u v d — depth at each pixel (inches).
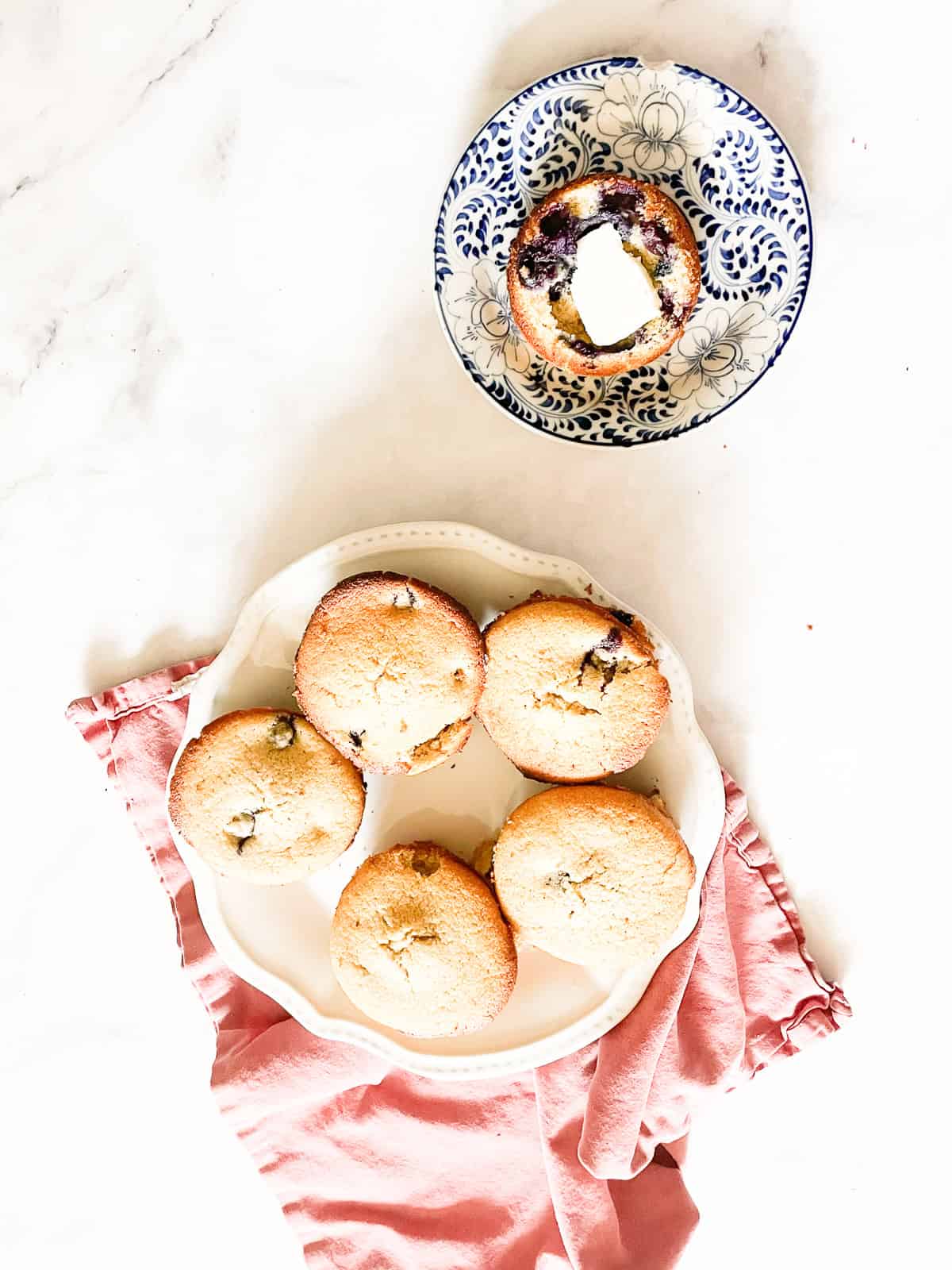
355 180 19.2
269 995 19.1
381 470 19.8
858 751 20.0
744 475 19.5
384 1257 21.0
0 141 19.5
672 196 18.5
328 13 18.8
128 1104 22.0
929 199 18.9
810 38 18.6
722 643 19.9
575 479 19.6
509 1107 20.5
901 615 19.7
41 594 20.4
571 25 18.7
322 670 17.7
